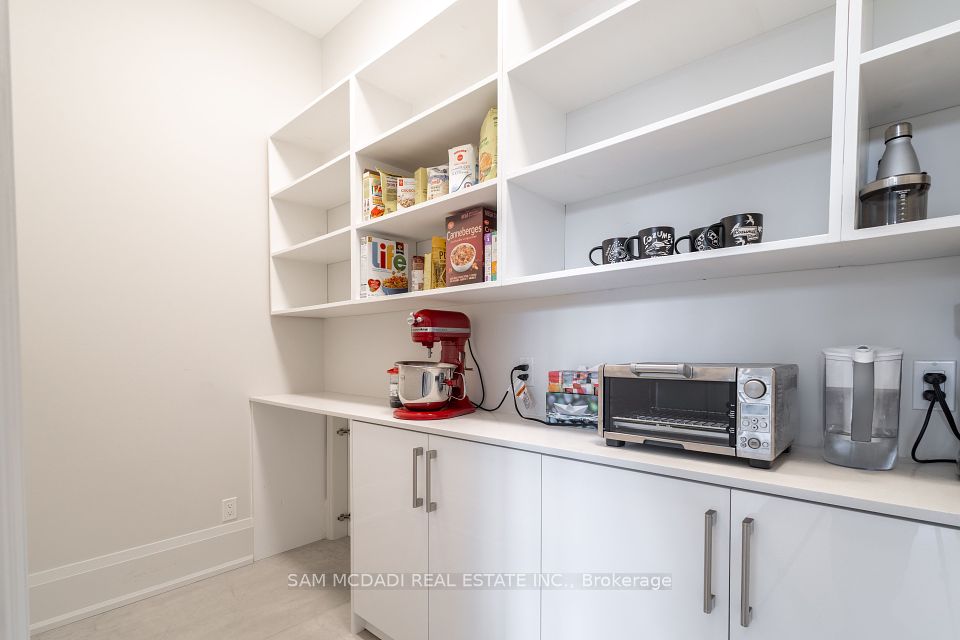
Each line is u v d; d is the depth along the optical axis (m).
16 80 1.78
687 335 1.37
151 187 2.12
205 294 2.29
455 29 1.71
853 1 0.86
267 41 2.56
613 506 1.08
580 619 1.13
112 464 1.98
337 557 2.46
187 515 2.19
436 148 1.91
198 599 2.03
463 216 1.65
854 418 0.92
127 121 2.06
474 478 1.37
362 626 1.79
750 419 0.98
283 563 2.39
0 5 0.27
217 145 2.35
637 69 1.40
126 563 2.00
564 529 1.17
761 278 1.25
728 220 1.02
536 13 1.53
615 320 1.53
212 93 2.34
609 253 1.24
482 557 1.34
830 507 0.81
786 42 1.20
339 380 2.69
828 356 1.02
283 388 2.58
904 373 1.05
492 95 1.51
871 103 0.99
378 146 1.89
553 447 1.19
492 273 1.56
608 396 1.19
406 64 1.93
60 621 1.82
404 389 1.70
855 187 0.85
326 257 2.58
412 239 2.17
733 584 0.91
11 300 0.29
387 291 2.00
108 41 2.01
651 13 1.16
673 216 1.41
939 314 1.01
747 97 0.96
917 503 0.75
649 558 1.02
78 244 1.91
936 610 0.72
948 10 0.99
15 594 0.29
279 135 2.51
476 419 1.67
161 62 2.17
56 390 1.85
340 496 2.73
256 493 2.43
